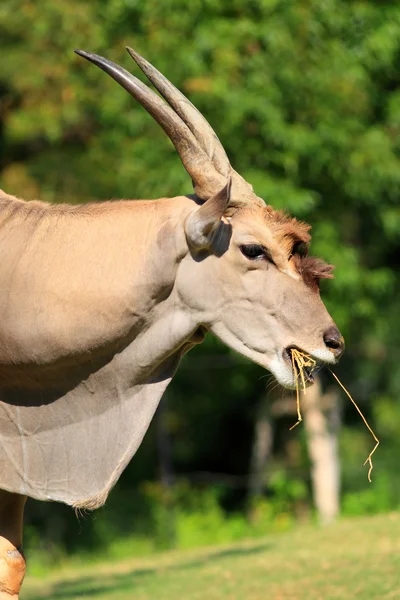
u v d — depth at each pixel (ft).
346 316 152.76
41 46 158.30
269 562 93.35
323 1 146.30
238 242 52.60
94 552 173.78
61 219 55.16
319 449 169.68
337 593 75.10
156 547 168.45
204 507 180.86
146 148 146.82
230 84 144.66
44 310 53.16
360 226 173.88
